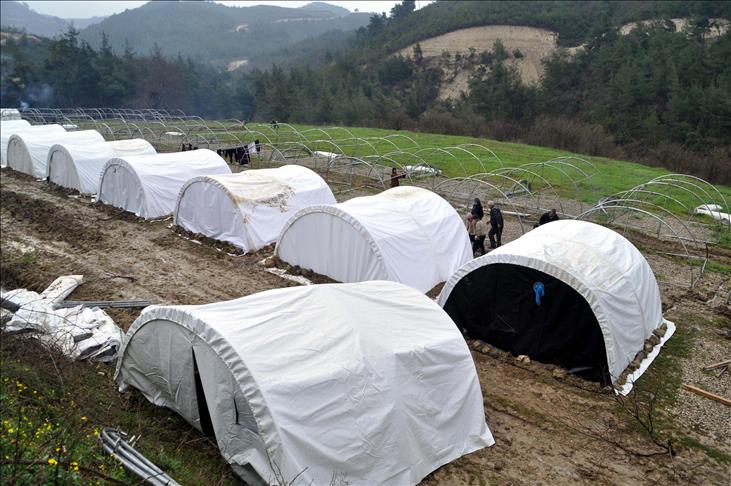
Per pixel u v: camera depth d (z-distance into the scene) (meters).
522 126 56.84
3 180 28.77
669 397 11.62
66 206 24.20
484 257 13.03
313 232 16.77
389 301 10.30
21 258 18.08
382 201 17.22
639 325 12.93
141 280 16.64
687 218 25.78
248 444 8.14
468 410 9.82
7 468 6.66
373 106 69.19
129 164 22.78
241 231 19.05
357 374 8.49
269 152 40.66
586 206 26.92
